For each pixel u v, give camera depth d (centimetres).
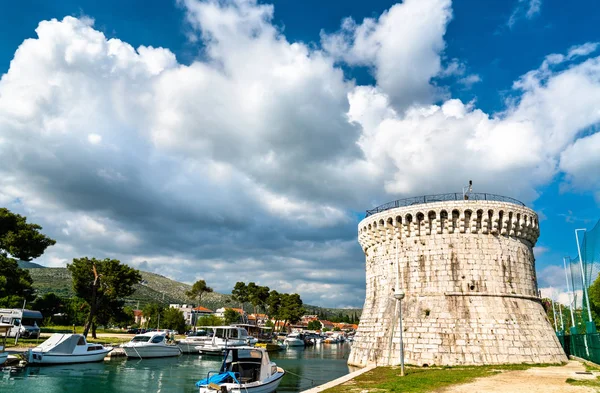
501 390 2142
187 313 18488
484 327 3506
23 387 3058
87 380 3478
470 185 4094
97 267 7175
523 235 3938
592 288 5794
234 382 2412
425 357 3481
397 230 4041
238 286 13438
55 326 9850
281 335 11956
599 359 3441
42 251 5966
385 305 3991
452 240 3806
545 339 3634
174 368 4525
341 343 13212
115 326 12556
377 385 2444
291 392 2986
